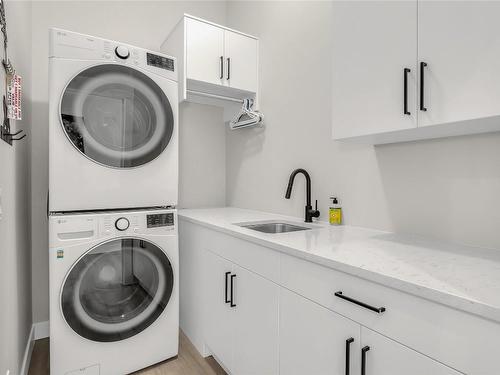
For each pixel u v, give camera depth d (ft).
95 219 5.39
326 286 3.46
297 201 6.88
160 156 6.07
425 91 3.46
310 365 3.67
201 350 6.45
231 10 9.45
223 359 5.56
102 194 5.49
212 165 9.47
